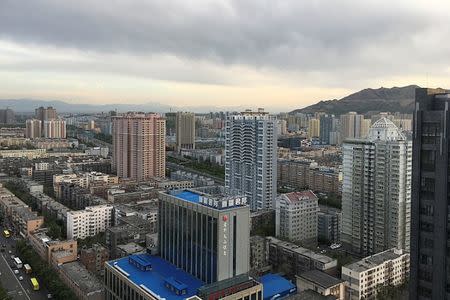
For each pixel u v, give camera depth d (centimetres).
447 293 12656
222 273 19962
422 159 13075
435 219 12788
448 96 12900
